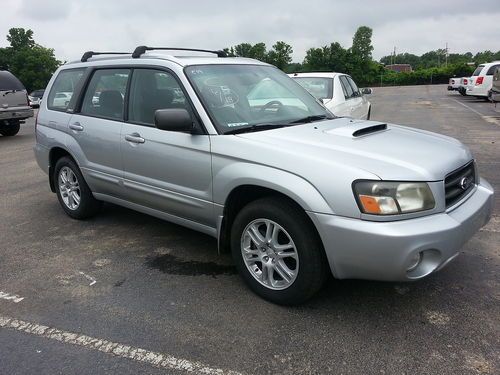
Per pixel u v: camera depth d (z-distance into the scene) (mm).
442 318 3199
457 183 3254
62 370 2783
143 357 2883
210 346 2971
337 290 3604
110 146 4543
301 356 2848
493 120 14391
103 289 3760
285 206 3227
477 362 2746
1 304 3559
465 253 4199
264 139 3455
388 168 2975
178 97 3936
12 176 8156
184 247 4578
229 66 4371
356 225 2885
